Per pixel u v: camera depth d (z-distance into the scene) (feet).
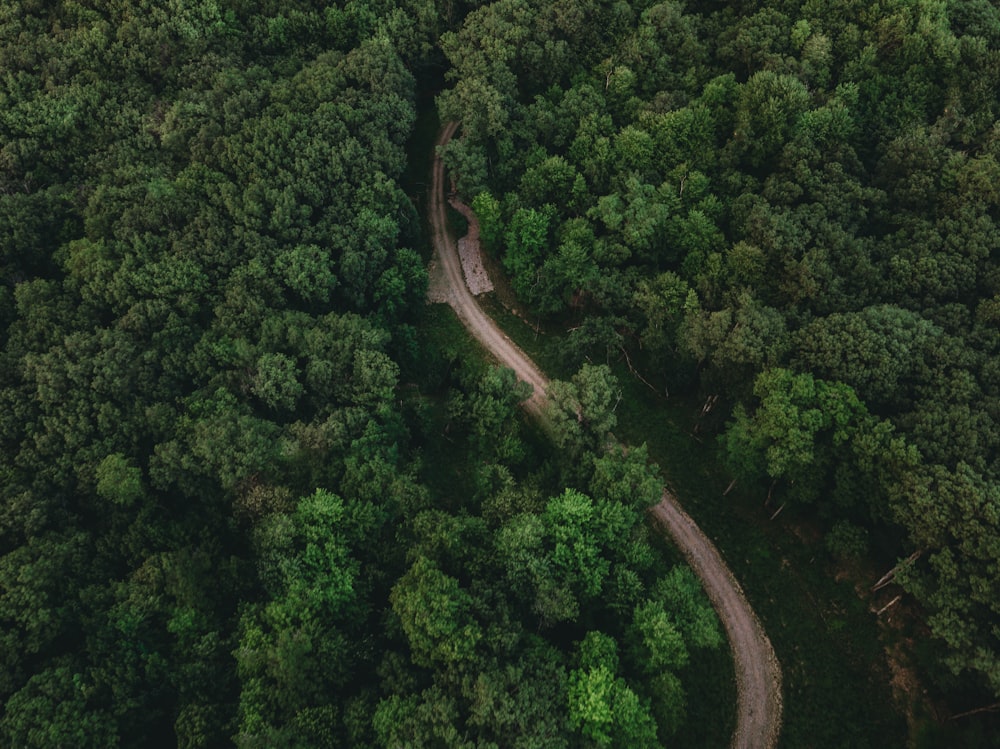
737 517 335.26
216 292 323.98
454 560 264.52
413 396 353.31
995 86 370.94
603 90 427.33
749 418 304.09
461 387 367.66
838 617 301.84
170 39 391.04
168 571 251.80
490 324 404.98
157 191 327.06
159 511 276.00
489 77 410.93
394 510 282.36
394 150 387.34
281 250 337.52
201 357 302.86
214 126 359.25
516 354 392.47
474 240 437.99
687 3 452.35
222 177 346.13
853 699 283.59
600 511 271.08
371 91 404.36
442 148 403.34
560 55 422.41
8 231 311.88
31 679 223.71
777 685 289.53
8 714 214.48
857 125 384.06
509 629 241.55
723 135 399.24
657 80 421.59
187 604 249.55
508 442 322.55
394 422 316.40
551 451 341.41
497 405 323.37
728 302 337.52
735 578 318.04
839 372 290.56
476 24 424.87
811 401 285.84
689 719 279.28
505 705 215.10
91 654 236.63
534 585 257.55
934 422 268.82
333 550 259.39
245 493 276.62
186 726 224.33
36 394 276.62
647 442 362.12
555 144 411.13
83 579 253.65
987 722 258.78
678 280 355.97
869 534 298.56
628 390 378.53
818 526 321.52
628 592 260.01
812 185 357.82
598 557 264.93
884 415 290.35
